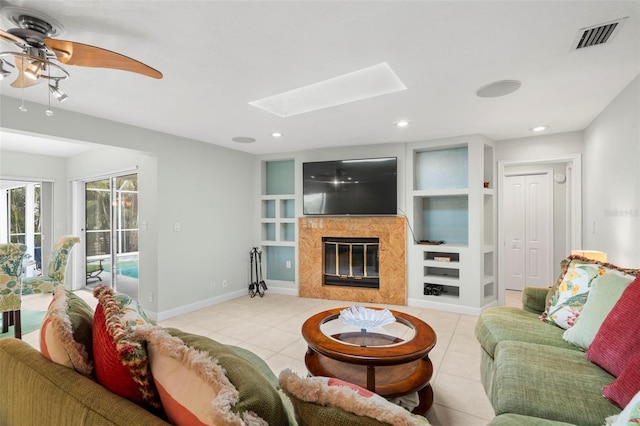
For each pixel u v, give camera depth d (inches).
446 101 108.4
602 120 118.2
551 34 68.4
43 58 62.9
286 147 181.9
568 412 49.1
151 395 32.1
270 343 119.5
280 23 64.4
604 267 79.5
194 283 162.2
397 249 167.8
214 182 174.1
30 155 202.2
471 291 153.3
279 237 197.5
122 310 40.1
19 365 40.1
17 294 117.0
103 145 128.5
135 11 59.9
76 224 213.9
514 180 199.2
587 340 66.9
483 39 70.5
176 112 119.3
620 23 64.2
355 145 176.7
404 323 89.6
